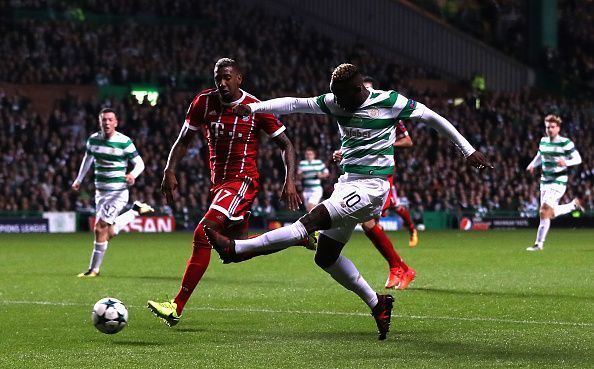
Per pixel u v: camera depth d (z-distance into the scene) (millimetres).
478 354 12016
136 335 13852
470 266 26203
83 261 29203
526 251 32781
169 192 15445
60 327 14703
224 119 15516
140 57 64125
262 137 58062
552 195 32812
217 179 15766
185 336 13734
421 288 20172
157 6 70688
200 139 57500
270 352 12297
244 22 70812
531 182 62375
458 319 15344
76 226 52188
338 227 13422
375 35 74562
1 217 50719
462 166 61438
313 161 44500
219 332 14109
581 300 17859
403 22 74312
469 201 59250
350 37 74688
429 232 52031
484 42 76750
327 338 13461
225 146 15609
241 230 15781
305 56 69625
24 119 55312
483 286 20594
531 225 59750
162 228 53375
